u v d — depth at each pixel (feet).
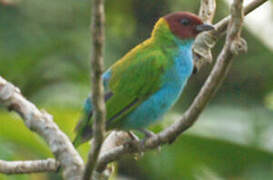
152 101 30.86
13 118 35.88
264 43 57.93
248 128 43.01
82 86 51.19
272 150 41.75
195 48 31.94
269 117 45.16
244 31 58.23
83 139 28.27
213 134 40.68
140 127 31.09
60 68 55.88
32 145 36.99
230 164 42.57
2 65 56.75
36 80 56.24
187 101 64.28
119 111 30.27
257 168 42.45
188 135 40.04
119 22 64.44
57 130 22.72
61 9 61.87
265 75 59.88
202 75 64.49
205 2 32.22
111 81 30.86
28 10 60.80
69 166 21.81
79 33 60.90
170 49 31.76
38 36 59.98
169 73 31.22
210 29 31.35
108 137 30.42
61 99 48.78
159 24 32.53
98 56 18.08
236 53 21.61
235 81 60.64
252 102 59.67
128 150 24.85
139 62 31.01
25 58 57.41
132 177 58.03
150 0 67.10
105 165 24.81
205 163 42.45
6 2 33.24
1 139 34.53
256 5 27.17
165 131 24.34
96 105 18.78
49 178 49.26
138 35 67.72
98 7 17.43
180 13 32.50
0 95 23.63
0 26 59.82
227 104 59.41
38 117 23.11
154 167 42.75
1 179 33.47
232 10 21.54
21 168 24.75
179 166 42.32
